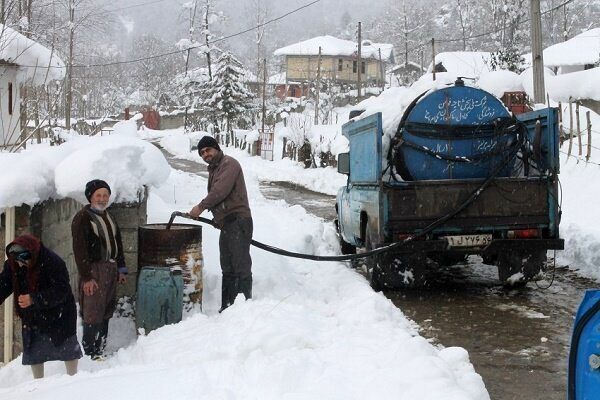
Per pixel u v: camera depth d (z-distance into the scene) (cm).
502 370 577
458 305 829
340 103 6669
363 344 565
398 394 438
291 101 7469
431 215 855
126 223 806
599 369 301
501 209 860
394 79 8244
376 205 878
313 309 764
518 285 929
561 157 1938
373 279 885
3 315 673
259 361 500
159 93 9988
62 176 716
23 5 2244
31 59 1723
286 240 1181
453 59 5231
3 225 664
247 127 5600
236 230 752
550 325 721
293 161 3597
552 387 532
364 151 961
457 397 425
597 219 1381
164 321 687
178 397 434
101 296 635
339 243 1266
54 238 741
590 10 8581
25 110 1416
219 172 745
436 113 885
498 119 885
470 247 859
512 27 5091
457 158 889
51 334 567
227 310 685
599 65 3962
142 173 846
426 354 529
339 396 436
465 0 8112
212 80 5591
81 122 3444
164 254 710
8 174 650
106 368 574
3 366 672
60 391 465
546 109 875
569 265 1066
